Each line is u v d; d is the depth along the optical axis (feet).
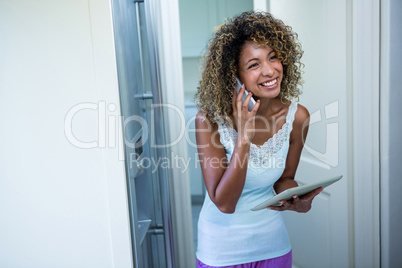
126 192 3.78
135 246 3.92
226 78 4.00
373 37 5.16
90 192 3.81
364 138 5.44
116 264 3.94
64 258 3.97
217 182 4.09
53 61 3.57
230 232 4.24
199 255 4.45
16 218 3.90
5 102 3.65
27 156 3.76
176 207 5.29
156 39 4.36
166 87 5.04
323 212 6.17
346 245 5.87
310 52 5.87
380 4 5.11
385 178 5.43
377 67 5.23
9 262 3.99
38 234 3.93
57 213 3.87
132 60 4.12
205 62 4.12
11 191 3.83
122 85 3.67
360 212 5.64
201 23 9.00
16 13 3.51
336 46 5.47
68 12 3.49
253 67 3.92
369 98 5.32
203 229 4.38
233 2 8.91
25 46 3.56
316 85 5.86
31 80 3.61
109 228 3.87
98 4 3.46
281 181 4.57
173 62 5.01
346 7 5.24
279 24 4.01
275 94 4.00
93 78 3.58
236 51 3.94
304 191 3.85
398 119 5.31
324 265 6.24
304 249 6.63
